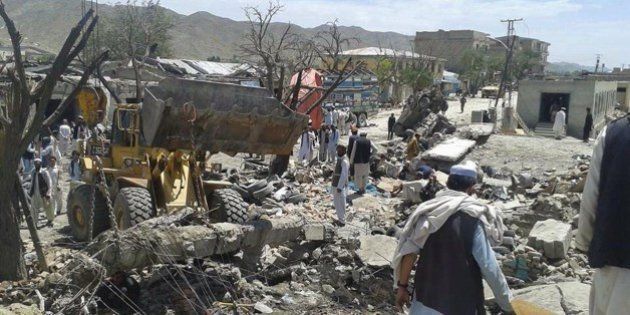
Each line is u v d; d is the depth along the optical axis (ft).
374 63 228.84
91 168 33.96
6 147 22.93
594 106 123.65
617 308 9.98
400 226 38.22
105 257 20.17
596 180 10.51
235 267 26.40
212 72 137.39
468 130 89.66
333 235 30.89
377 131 121.90
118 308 21.81
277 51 73.20
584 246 10.96
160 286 24.52
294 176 59.52
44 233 37.09
